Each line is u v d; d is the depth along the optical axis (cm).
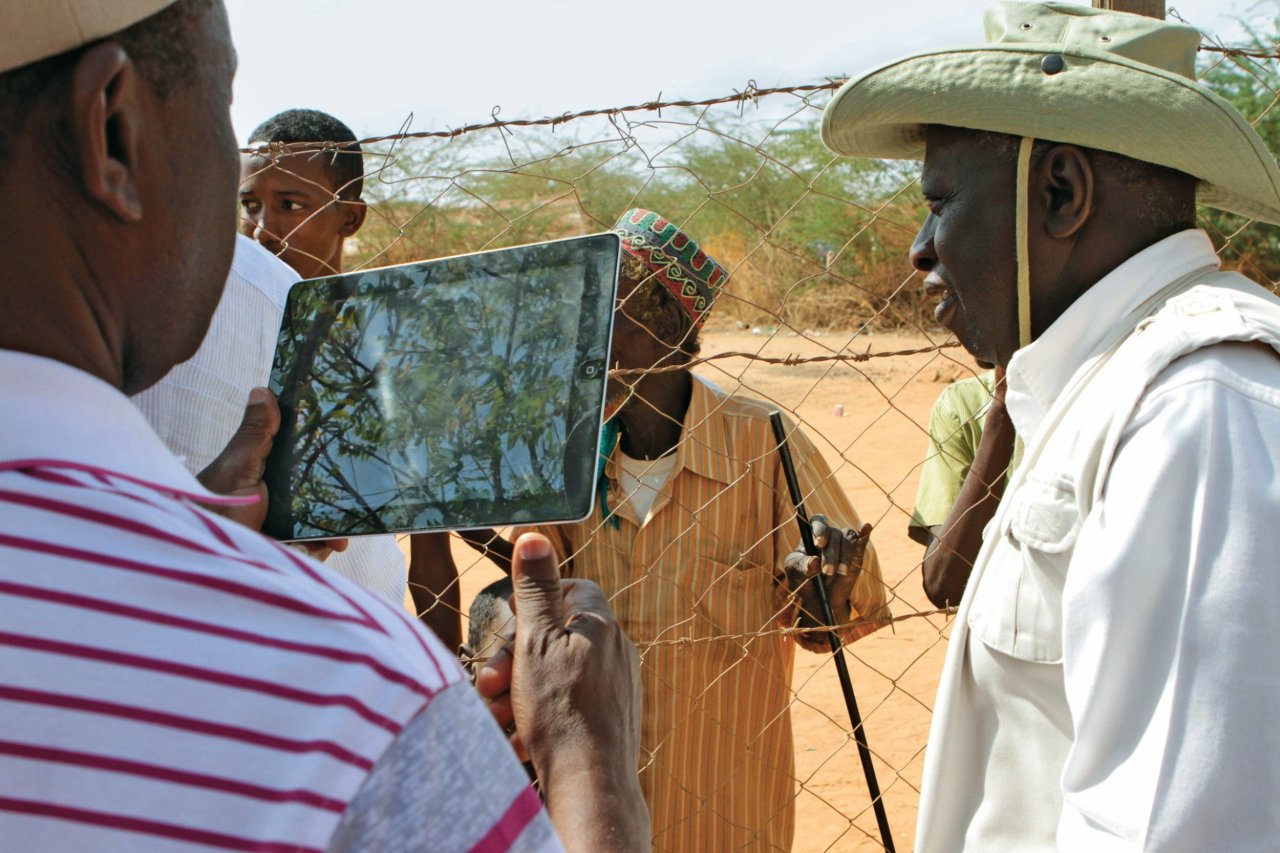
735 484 235
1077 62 150
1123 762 123
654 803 228
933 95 157
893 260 1563
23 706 64
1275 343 126
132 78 76
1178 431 124
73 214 76
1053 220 153
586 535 240
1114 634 123
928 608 584
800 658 536
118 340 81
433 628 264
